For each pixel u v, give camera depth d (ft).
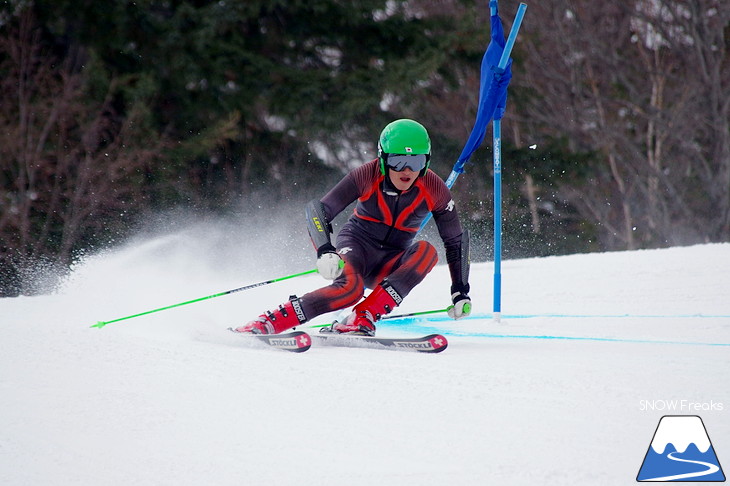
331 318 38.17
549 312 39.09
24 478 14.75
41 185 111.45
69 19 111.04
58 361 23.99
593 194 169.58
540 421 17.48
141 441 16.51
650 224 174.60
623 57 178.81
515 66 150.00
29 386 20.98
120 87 110.32
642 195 175.63
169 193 113.70
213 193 120.37
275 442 16.31
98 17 109.50
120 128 114.93
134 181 109.81
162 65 112.98
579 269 53.42
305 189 126.00
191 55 111.75
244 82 115.03
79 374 22.27
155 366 23.34
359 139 127.75
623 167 177.27
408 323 37.14
